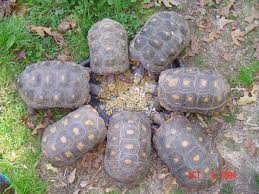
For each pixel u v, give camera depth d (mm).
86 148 1281
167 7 1536
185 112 1354
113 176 1269
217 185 1320
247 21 1517
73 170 1347
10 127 1396
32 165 1354
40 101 1326
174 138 1264
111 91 1421
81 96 1330
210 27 1508
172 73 1321
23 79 1341
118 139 1265
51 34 1496
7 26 1448
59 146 1269
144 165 1262
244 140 1372
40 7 1532
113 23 1398
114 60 1339
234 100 1418
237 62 1468
